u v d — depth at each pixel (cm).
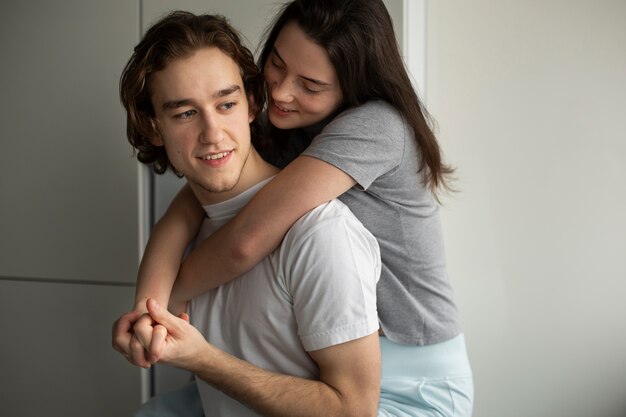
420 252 150
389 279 146
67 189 197
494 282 204
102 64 192
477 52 200
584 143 195
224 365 118
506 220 202
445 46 202
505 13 196
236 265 125
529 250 201
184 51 119
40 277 202
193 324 134
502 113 199
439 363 146
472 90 201
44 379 203
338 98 142
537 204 199
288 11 144
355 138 135
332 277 117
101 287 195
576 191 196
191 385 158
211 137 119
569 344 200
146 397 193
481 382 207
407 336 145
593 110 193
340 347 117
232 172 123
